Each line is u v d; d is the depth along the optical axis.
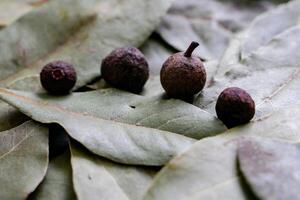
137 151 0.09
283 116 0.10
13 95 0.10
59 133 0.10
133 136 0.10
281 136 0.09
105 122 0.10
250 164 0.09
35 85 0.11
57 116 0.10
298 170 0.09
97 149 0.09
